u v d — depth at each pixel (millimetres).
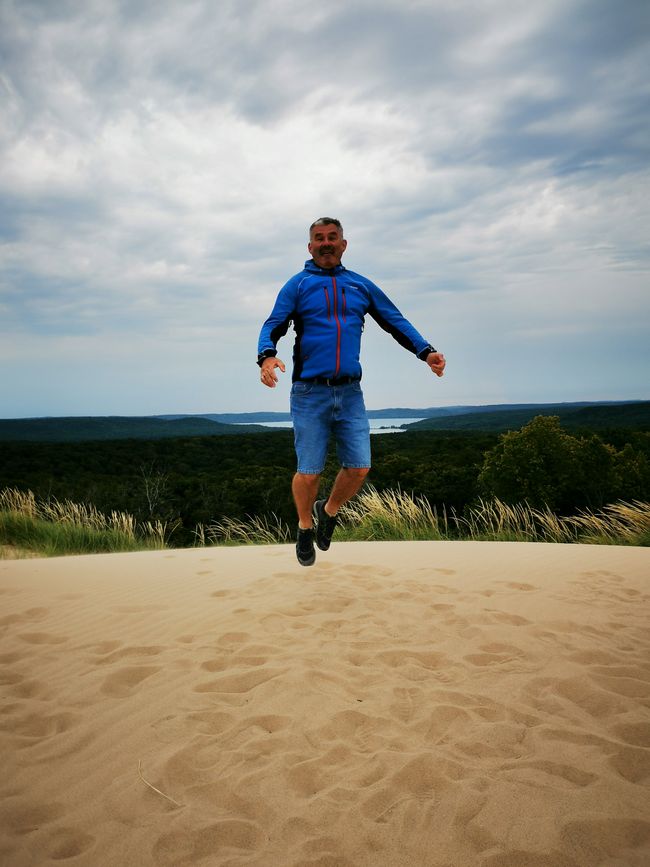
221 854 1503
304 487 3699
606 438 40781
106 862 1479
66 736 2115
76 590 4441
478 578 4562
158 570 5281
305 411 3662
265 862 1466
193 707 2322
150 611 3777
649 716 2154
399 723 2164
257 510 22391
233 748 2016
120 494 19219
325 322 3582
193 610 3768
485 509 9703
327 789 1766
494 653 2848
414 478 27500
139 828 1610
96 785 1816
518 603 3754
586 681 2459
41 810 1700
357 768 1869
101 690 2504
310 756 1956
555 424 28797
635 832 1532
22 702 2412
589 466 28938
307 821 1615
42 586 4598
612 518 9289
